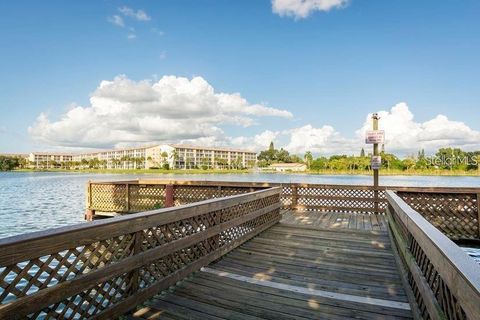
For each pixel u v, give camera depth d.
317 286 3.46
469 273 1.22
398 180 49.69
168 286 3.25
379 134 8.18
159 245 3.15
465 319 1.38
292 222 7.03
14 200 21.20
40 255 2.03
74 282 2.26
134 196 9.62
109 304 2.63
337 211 8.47
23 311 1.93
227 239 4.73
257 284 3.50
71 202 20.08
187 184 9.12
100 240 2.44
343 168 90.94
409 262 2.90
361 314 2.84
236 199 4.73
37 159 162.38
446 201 6.56
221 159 148.75
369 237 5.64
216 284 3.49
